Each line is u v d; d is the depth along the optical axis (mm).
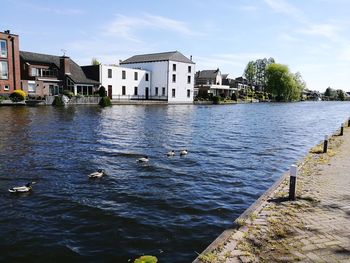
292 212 8000
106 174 13258
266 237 6562
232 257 5723
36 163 14742
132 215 9211
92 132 24297
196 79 113438
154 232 8188
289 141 24062
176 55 77188
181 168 14680
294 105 94875
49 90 57531
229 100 93750
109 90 66438
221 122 36469
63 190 11219
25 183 11930
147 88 76312
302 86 152625
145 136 23547
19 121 28938
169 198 10680
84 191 11156
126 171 13844
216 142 22250
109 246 7461
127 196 10773
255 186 12422
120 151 17859
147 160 15617
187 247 7477
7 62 49688
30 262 6762
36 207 9680
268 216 7730
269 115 50094
